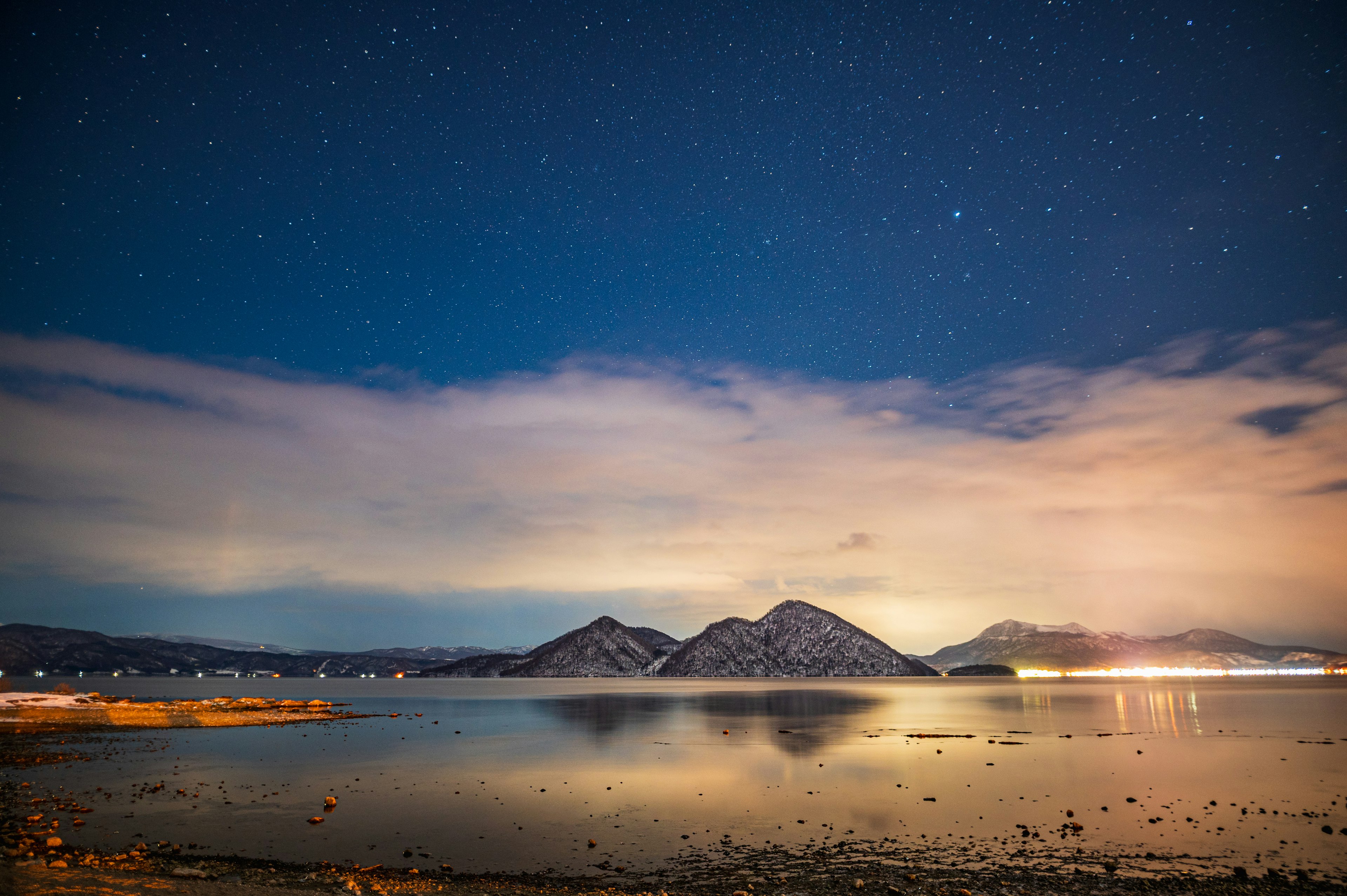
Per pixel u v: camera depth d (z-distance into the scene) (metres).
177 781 29.06
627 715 71.06
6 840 18.67
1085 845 19.19
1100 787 27.61
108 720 55.12
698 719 64.69
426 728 56.72
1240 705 82.75
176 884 15.02
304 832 20.59
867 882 16.19
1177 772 31.36
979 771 31.94
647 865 17.61
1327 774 30.56
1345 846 19.03
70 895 13.62
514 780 29.78
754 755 38.03
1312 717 63.25
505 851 18.83
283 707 76.19
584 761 35.88
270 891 14.95
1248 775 30.41
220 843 19.23
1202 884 15.97
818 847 19.09
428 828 21.14
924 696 114.12
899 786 28.02
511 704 95.00
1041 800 25.17
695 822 22.05
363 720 65.38
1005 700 97.44
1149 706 81.62
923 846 19.22
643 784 28.78
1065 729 52.88
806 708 81.38
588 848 19.14
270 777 30.31
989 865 17.39
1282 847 18.89
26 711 52.88
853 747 42.00
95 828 20.69
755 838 20.05
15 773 30.73
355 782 29.14
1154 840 19.64
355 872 16.67
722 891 15.68
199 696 125.25
